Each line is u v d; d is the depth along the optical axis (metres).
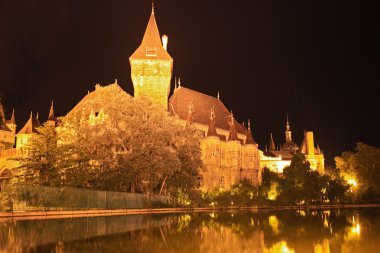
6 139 135.75
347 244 23.88
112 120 67.50
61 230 31.67
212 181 98.88
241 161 109.81
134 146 64.75
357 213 60.25
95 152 65.50
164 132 67.50
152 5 105.38
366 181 104.62
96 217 49.53
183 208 72.50
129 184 71.25
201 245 23.59
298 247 22.75
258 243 24.52
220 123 111.88
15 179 68.38
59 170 64.75
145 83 99.44
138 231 31.28
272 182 94.31
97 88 73.00
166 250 21.58
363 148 107.38
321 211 68.56
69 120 70.00
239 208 81.19
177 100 107.06
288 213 61.50
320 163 155.38
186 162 74.75
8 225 35.94
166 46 110.50
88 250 21.34
